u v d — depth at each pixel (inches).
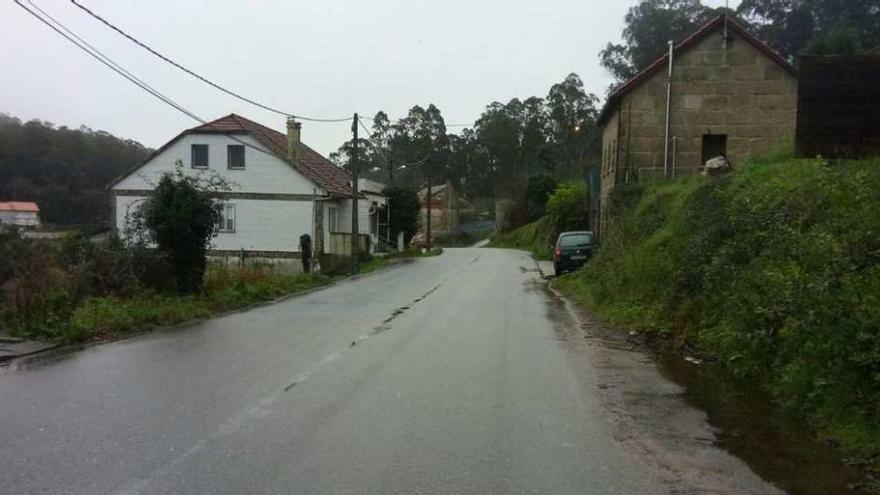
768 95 1004.6
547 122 3779.5
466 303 677.9
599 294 663.8
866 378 248.5
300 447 222.8
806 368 277.6
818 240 334.6
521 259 1692.9
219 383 317.1
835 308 268.5
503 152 3909.9
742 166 667.4
